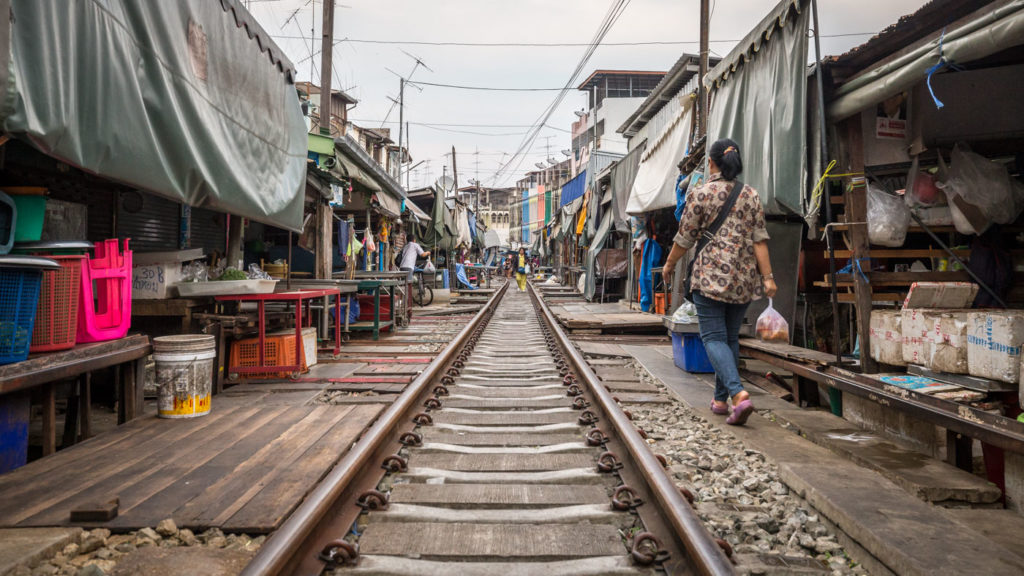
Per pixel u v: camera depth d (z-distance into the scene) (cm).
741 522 287
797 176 526
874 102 471
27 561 232
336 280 941
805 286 752
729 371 448
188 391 455
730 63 652
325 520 261
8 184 512
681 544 241
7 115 286
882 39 453
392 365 734
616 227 1622
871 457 357
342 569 232
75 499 296
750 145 602
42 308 379
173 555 245
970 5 398
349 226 1440
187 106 460
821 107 502
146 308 540
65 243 415
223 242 943
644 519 274
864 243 505
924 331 417
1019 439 280
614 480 339
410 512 283
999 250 509
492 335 1109
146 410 504
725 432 440
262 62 613
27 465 347
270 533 270
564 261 3569
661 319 1077
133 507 287
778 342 622
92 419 510
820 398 539
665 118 2391
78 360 385
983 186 471
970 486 305
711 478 352
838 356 499
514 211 8950
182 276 585
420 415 453
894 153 539
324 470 341
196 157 468
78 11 337
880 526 254
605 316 1172
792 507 309
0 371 324
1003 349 352
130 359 445
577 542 257
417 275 1850
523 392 587
